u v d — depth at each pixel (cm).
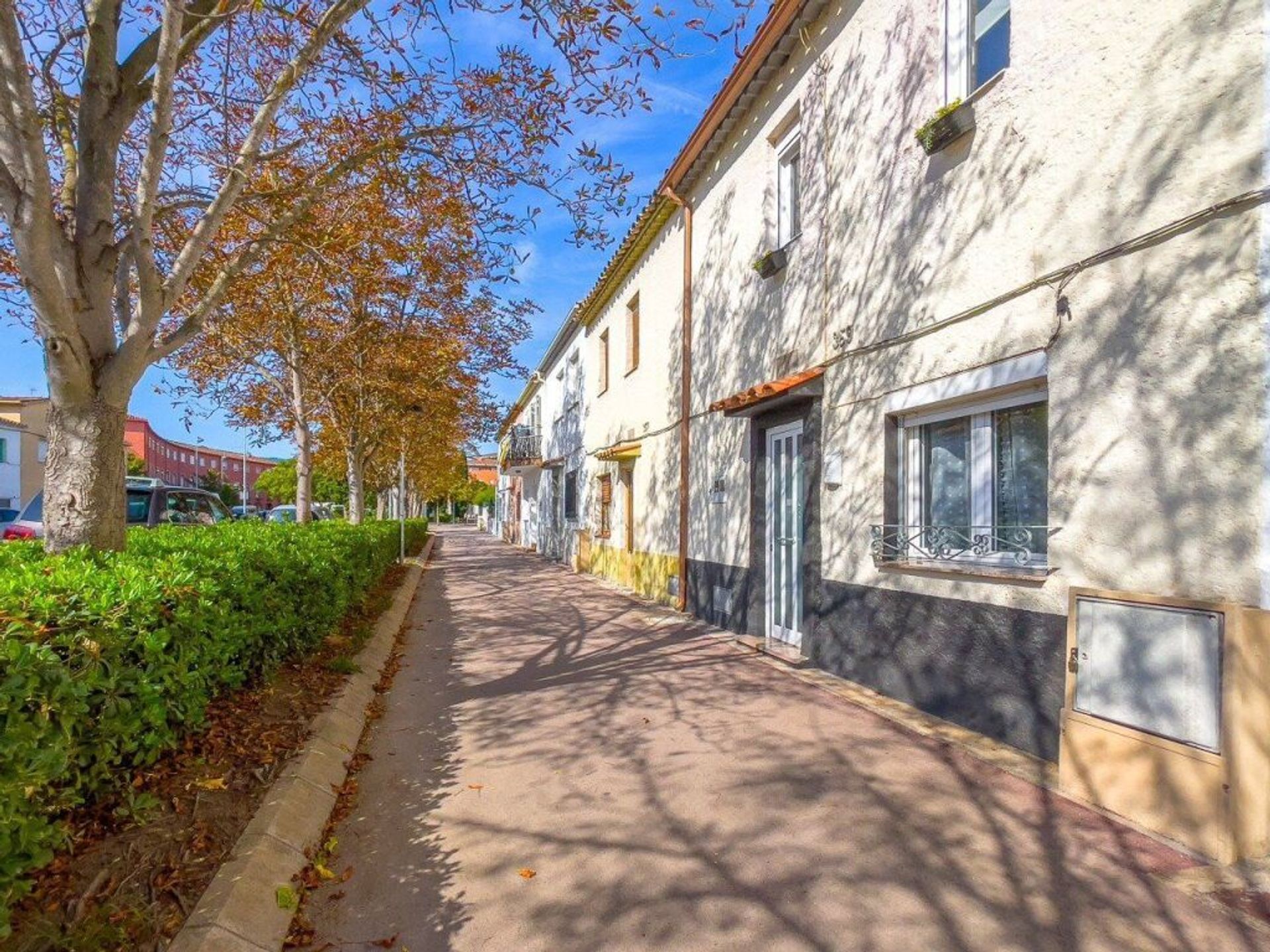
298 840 334
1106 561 388
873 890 301
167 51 410
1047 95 433
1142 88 375
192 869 294
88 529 451
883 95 606
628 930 276
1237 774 303
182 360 1172
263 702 497
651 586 1259
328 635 729
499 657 775
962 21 522
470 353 1680
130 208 556
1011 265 459
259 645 496
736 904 293
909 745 468
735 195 933
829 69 697
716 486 975
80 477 450
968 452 528
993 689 468
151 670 325
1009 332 460
